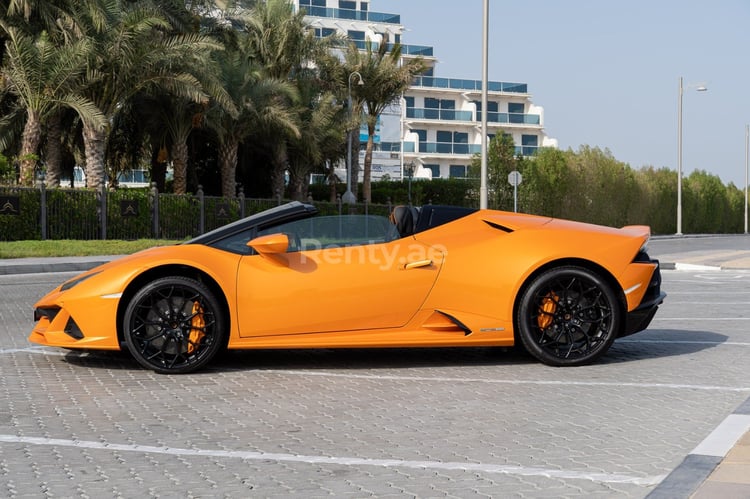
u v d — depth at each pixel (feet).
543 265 19.57
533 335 19.54
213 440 13.34
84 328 18.81
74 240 73.00
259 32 114.32
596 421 14.49
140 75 82.64
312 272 19.08
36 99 77.20
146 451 12.69
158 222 82.99
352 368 19.66
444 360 20.68
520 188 138.41
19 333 25.66
